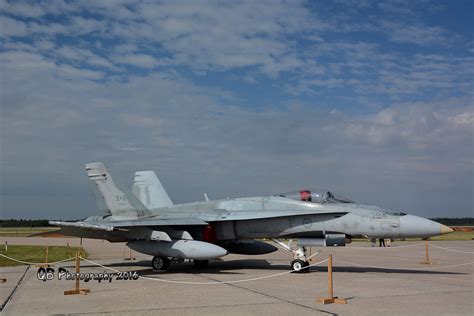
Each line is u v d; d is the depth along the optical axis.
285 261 19.44
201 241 15.13
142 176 19.53
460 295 9.92
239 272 14.94
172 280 12.78
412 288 10.97
